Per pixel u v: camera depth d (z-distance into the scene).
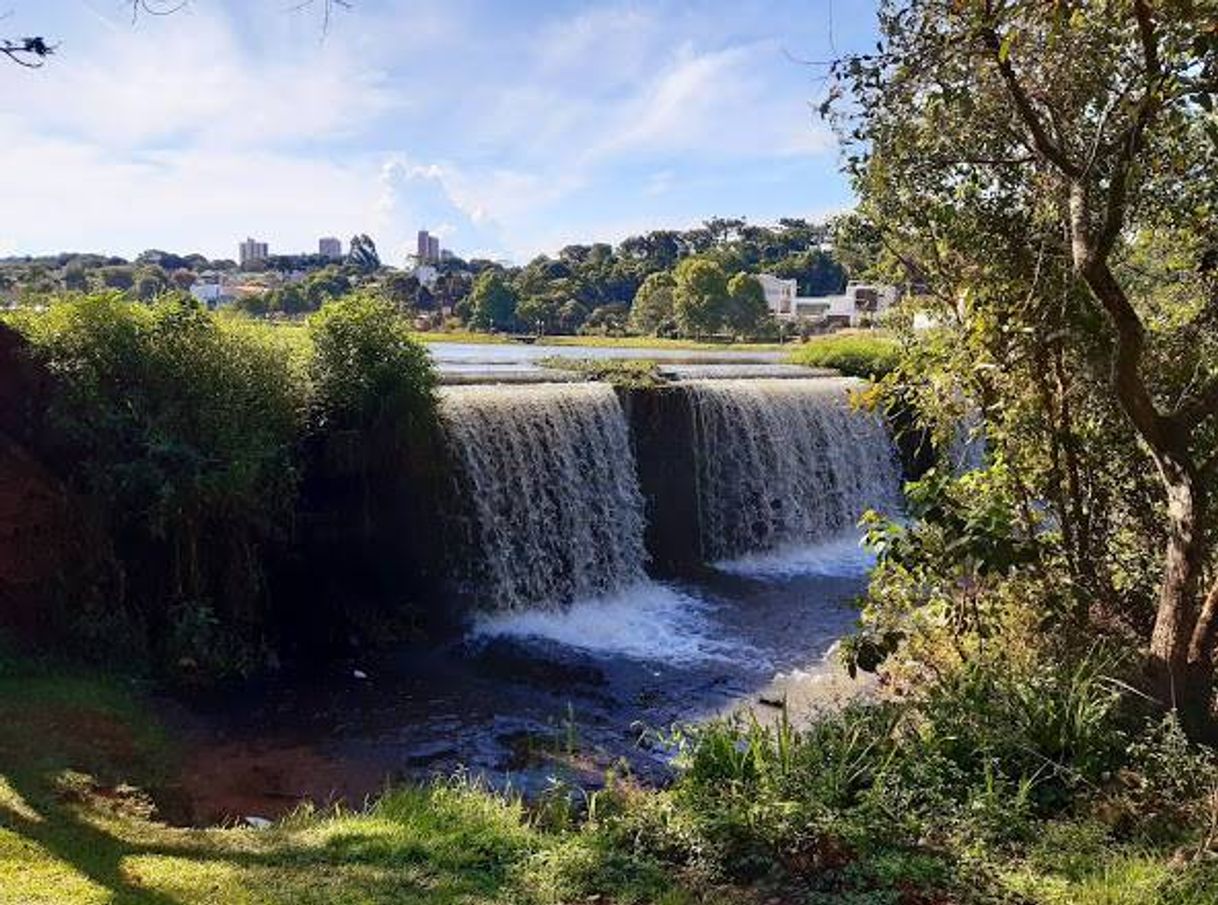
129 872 5.48
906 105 7.34
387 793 7.64
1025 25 6.66
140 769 8.55
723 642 13.69
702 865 5.59
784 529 19.03
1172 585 7.13
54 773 7.71
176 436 11.26
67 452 11.05
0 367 10.89
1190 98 5.94
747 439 18.48
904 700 8.13
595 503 16.22
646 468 17.38
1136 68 6.88
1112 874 5.08
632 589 16.38
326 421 13.15
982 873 5.28
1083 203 6.74
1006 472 8.59
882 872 5.30
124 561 11.41
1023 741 6.47
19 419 10.91
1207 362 7.80
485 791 8.67
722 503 18.28
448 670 12.34
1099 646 7.79
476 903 5.16
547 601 15.30
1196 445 7.66
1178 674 7.05
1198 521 7.01
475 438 14.62
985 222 8.12
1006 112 7.55
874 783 6.22
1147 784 6.01
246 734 10.09
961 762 6.50
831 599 15.91
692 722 10.66
